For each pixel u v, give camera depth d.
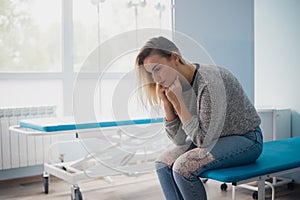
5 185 3.74
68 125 2.86
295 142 2.78
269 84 3.67
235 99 2.02
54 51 4.14
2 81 3.82
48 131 2.78
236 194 3.24
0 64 3.87
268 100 3.69
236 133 2.06
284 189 3.36
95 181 3.79
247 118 2.07
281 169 2.10
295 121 3.48
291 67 3.49
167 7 4.36
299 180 3.38
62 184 3.73
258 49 3.75
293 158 2.27
